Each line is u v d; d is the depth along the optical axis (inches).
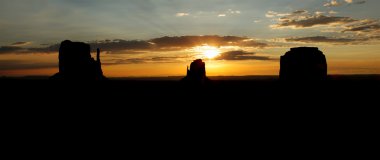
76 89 1806.1
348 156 796.0
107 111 1481.3
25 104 1565.0
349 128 1029.8
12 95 1790.1
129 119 1306.6
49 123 1211.9
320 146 875.4
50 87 1836.9
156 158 787.4
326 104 1251.8
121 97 1881.2
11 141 941.8
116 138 994.1
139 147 887.1
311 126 1075.9
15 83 2479.1
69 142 940.6
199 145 903.7
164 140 965.8
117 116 1374.3
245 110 1407.5
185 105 1617.9
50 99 1670.8
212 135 1024.2
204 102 1684.3
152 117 1342.3
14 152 829.2
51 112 1419.8
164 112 1462.8
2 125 1158.3
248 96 1808.6
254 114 1284.4
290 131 1037.2
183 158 794.8
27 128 1120.2
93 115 1385.3
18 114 1364.4
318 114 1189.7
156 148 874.8
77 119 1296.8
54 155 815.1
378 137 933.8
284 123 1128.2
